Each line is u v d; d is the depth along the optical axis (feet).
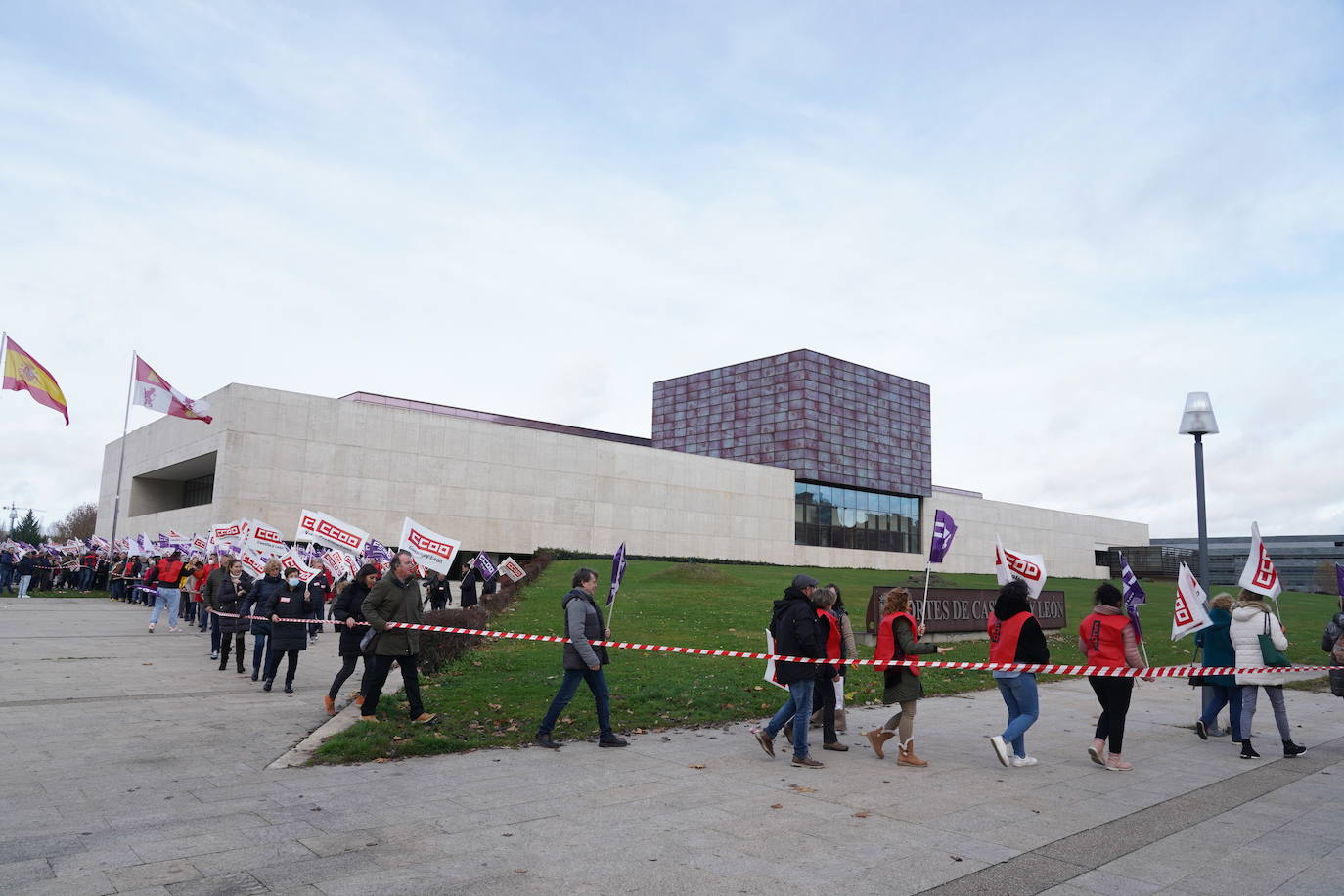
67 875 15.10
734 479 199.62
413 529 49.73
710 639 61.11
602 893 14.88
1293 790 23.71
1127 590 45.14
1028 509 270.87
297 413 140.97
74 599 105.60
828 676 28.43
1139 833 19.22
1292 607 120.88
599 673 27.68
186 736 28.02
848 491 224.74
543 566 137.80
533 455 167.32
